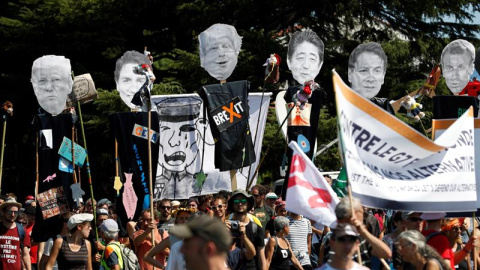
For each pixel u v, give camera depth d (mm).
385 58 20688
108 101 36562
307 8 41406
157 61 41938
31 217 22234
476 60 22266
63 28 40594
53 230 19797
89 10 39562
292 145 12086
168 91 37281
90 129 38531
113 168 39344
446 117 20984
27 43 40906
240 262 15141
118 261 16797
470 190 12375
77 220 16797
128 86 21344
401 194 11930
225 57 20375
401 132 11906
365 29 42031
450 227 15000
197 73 38094
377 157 11969
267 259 17578
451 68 21688
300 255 19219
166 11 40812
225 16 40625
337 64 40219
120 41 40469
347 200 10625
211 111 20000
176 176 22516
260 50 38719
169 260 12469
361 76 20641
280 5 40531
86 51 40844
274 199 22469
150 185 18438
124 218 20828
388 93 40094
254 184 23109
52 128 20625
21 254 18828
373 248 10852
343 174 19422
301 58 20625
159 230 18391
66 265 16797
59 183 20422
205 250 7500
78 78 21547
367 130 11875
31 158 42031
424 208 12078
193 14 40156
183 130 22594
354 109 11789
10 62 42469
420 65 42188
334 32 42688
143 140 21078
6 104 20906
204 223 7547
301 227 19344
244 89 20281
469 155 12562
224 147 19969
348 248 10086
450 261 13047
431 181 12188
